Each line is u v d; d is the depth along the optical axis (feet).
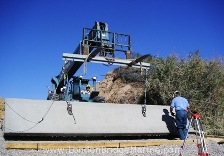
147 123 33.06
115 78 79.15
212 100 49.39
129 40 38.60
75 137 31.58
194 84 50.21
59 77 45.88
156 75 52.39
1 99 58.65
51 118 28.73
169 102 49.65
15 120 27.30
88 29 37.96
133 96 63.67
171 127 34.17
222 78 51.47
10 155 21.59
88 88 42.63
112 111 32.32
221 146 29.43
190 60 52.11
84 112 30.68
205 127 43.68
